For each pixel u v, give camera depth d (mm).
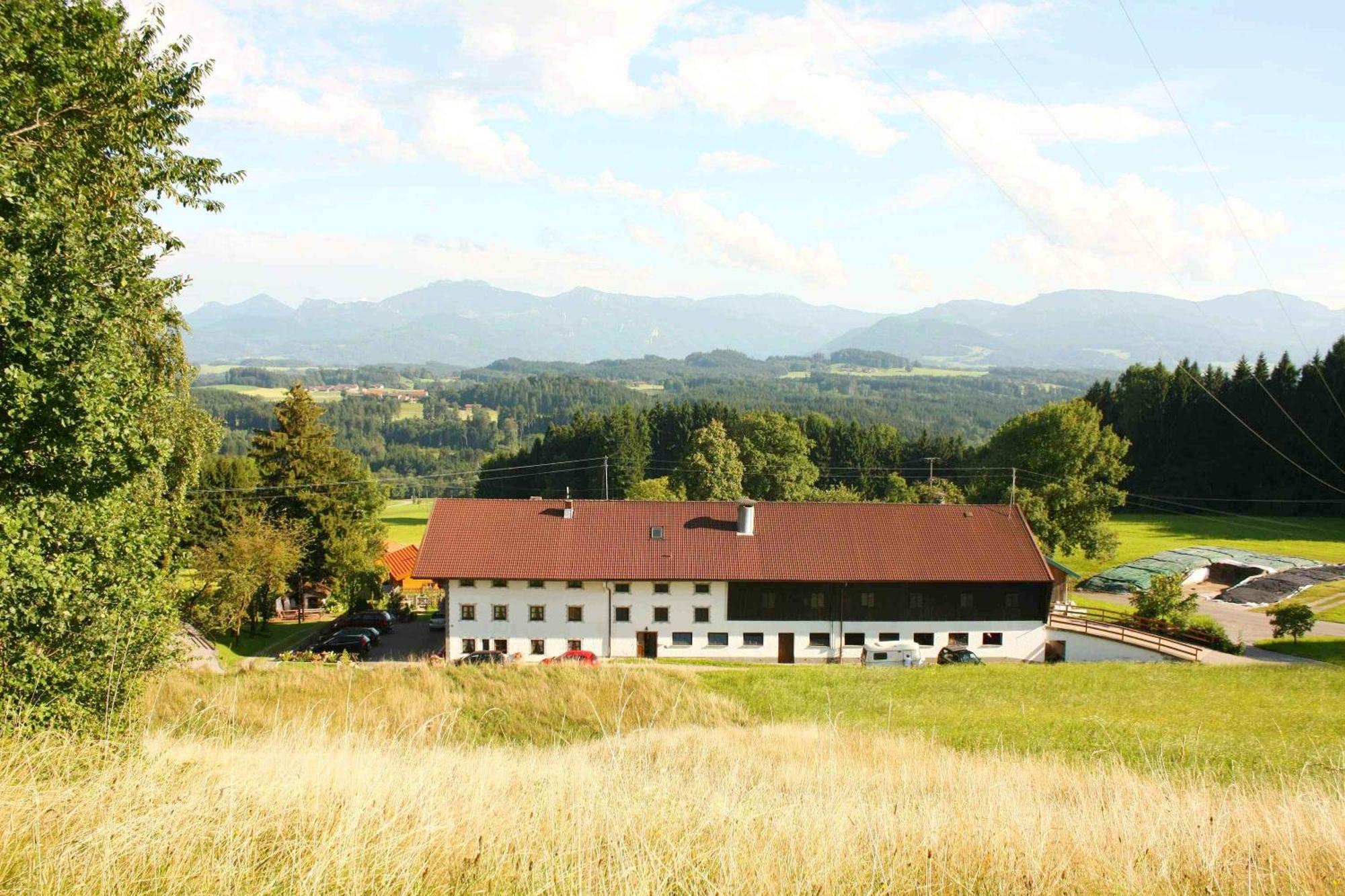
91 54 18453
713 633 47969
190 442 29094
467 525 49969
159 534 18172
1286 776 14969
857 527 50938
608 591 47812
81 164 19141
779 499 88062
